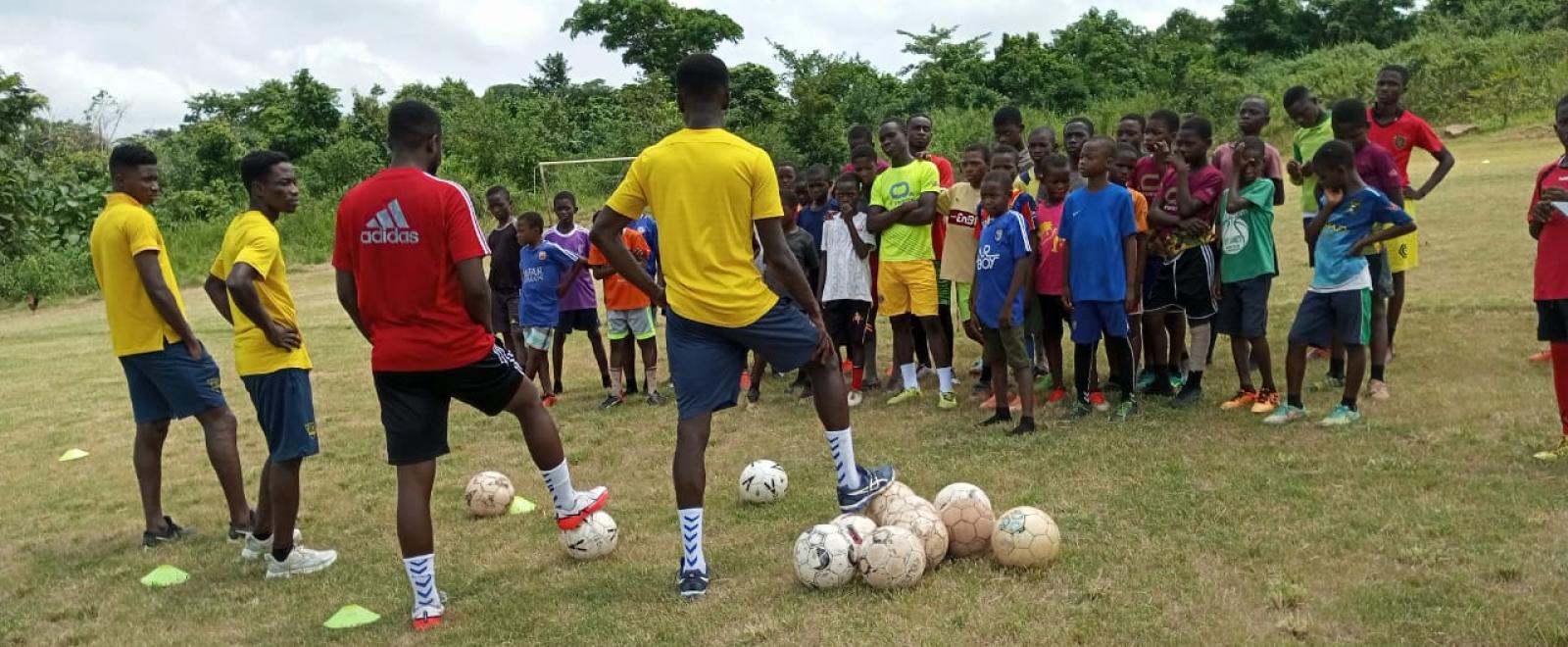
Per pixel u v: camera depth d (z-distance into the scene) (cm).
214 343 1426
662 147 443
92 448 834
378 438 804
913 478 580
